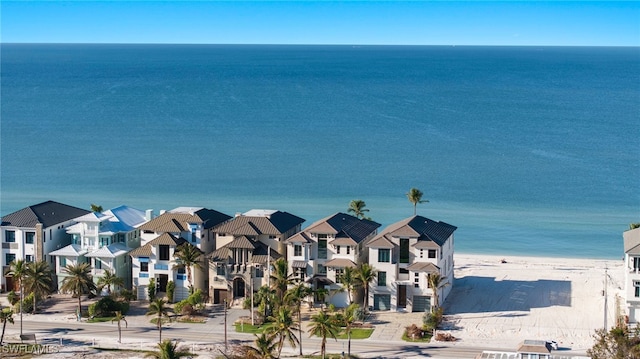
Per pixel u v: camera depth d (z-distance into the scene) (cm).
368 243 11569
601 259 15312
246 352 9638
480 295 12369
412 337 10438
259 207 19738
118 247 12431
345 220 12288
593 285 12838
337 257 11681
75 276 11300
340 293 11631
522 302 12000
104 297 11694
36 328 10906
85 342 10319
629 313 10612
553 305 11825
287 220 12481
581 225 18038
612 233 17412
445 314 11450
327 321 9494
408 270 11544
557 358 9500
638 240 10794
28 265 11525
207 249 12300
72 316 11350
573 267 14338
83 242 12438
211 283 11894
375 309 11625
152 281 11988
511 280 13262
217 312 11519
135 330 10800
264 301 11144
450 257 12506
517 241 16738
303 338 10419
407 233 11550
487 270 13975
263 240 11981
